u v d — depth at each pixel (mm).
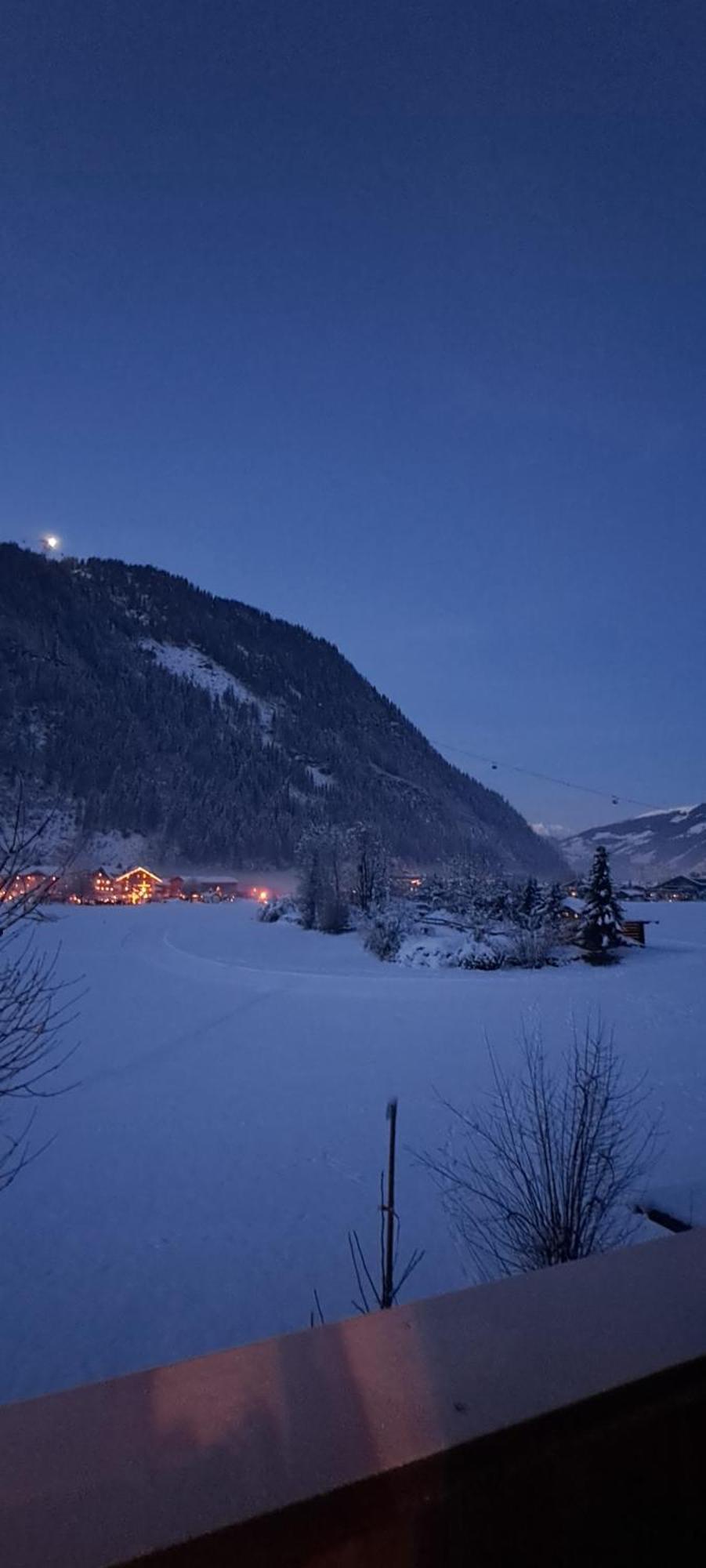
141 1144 8070
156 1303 5098
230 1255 5699
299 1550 715
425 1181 6812
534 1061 11109
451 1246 5633
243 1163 7484
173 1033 13656
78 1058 11789
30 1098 9688
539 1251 4438
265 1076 10680
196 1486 724
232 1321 4902
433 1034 13281
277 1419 821
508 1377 904
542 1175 5008
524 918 25359
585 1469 863
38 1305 5094
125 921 47188
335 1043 12742
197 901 94938
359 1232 5984
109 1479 730
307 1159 7555
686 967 22078
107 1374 4383
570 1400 857
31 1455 762
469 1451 790
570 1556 848
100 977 21031
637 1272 1188
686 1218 5363
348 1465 757
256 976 21219
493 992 17906
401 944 24547
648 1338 991
